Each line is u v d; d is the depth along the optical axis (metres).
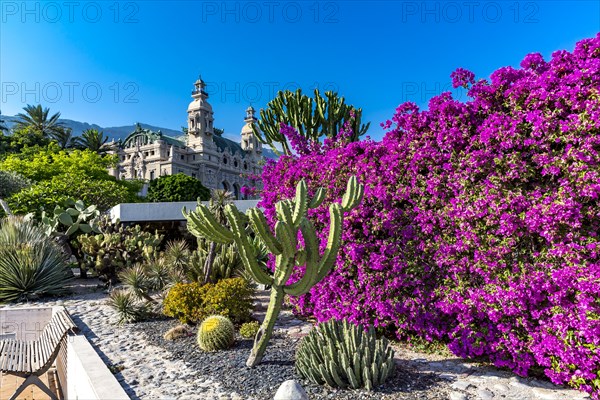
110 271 11.31
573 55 4.25
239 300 6.91
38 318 8.20
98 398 3.90
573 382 3.91
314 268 4.66
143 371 4.84
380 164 5.94
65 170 30.98
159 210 14.61
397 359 5.02
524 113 4.50
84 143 62.19
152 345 5.89
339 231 4.75
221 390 4.21
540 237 4.39
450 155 5.13
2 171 23.72
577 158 4.02
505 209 4.48
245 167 100.31
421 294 5.27
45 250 10.73
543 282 4.14
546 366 4.33
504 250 4.47
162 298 8.65
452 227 5.12
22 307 8.48
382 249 5.56
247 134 108.44
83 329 6.94
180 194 39.31
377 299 5.58
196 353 5.42
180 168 80.12
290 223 4.55
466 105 5.09
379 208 5.84
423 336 5.47
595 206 4.02
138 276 8.32
